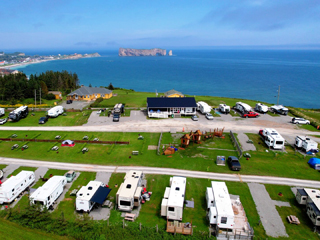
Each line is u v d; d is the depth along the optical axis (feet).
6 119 221.25
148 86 600.80
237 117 235.40
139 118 230.07
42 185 122.21
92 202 107.24
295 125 214.48
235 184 126.82
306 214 107.14
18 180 116.67
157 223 100.42
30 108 259.39
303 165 147.64
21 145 172.04
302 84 626.23
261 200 115.24
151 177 132.26
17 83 298.15
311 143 160.97
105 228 94.73
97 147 169.78
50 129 202.80
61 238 92.22
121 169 140.67
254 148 168.96
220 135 186.19
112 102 289.94
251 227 95.76
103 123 216.74
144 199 113.70
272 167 144.77
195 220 102.32
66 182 126.00
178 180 116.06
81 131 197.98
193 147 170.30
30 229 95.86
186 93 509.76
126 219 101.35
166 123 216.95
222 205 97.86
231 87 583.99
